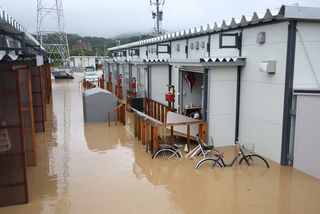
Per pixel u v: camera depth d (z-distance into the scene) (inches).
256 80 372.8
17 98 253.9
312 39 324.5
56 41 2240.4
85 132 512.4
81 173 332.2
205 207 253.9
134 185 299.1
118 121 590.6
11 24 270.1
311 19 312.3
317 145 302.7
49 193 285.6
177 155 375.6
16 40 390.3
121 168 344.2
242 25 384.5
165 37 601.9
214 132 406.3
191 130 421.7
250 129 388.8
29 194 284.2
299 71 326.3
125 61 800.3
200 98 525.0
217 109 403.2
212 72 394.9
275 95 343.0
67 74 1614.2
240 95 404.5
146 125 401.7
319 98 297.0
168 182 304.7
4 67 248.8
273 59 343.0
